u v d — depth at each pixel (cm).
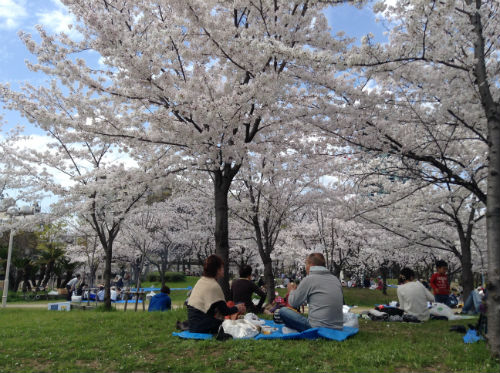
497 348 409
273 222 1309
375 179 1026
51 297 2188
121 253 2473
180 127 695
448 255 2030
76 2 718
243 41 558
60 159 1219
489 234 438
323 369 384
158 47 653
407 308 714
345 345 457
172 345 490
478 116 668
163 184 817
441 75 640
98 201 1055
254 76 706
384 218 1203
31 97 916
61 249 2562
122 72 695
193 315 519
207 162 793
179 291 2464
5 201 1390
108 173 971
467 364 393
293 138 887
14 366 454
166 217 2155
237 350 445
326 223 1895
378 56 530
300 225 2042
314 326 504
